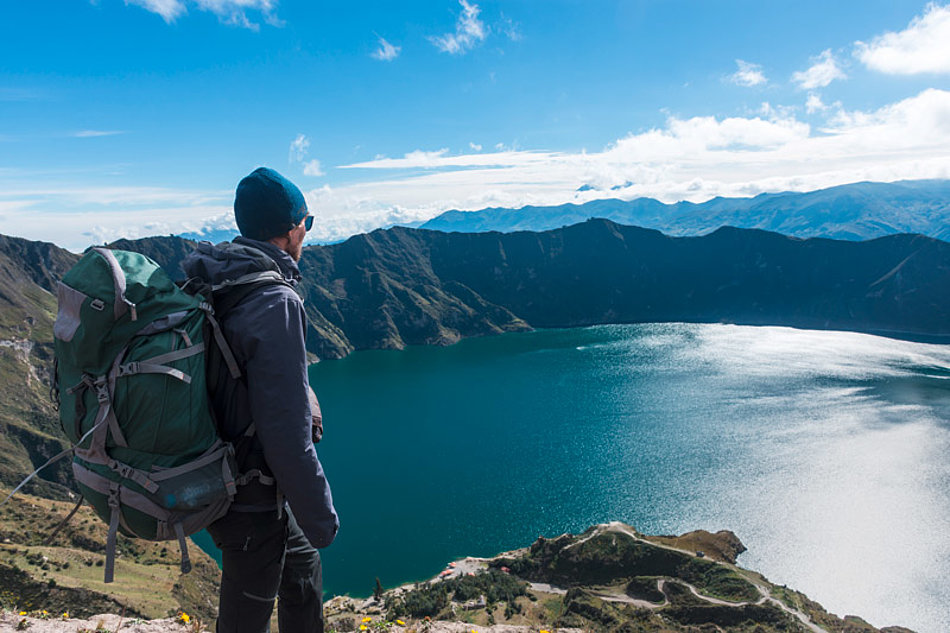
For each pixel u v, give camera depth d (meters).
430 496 157.88
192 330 3.26
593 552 117.31
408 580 115.69
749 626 88.69
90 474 3.15
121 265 3.19
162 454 3.18
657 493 150.75
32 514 103.44
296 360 3.43
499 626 9.65
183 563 3.13
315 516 3.42
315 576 4.52
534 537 133.12
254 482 3.55
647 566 112.38
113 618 7.38
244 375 3.47
